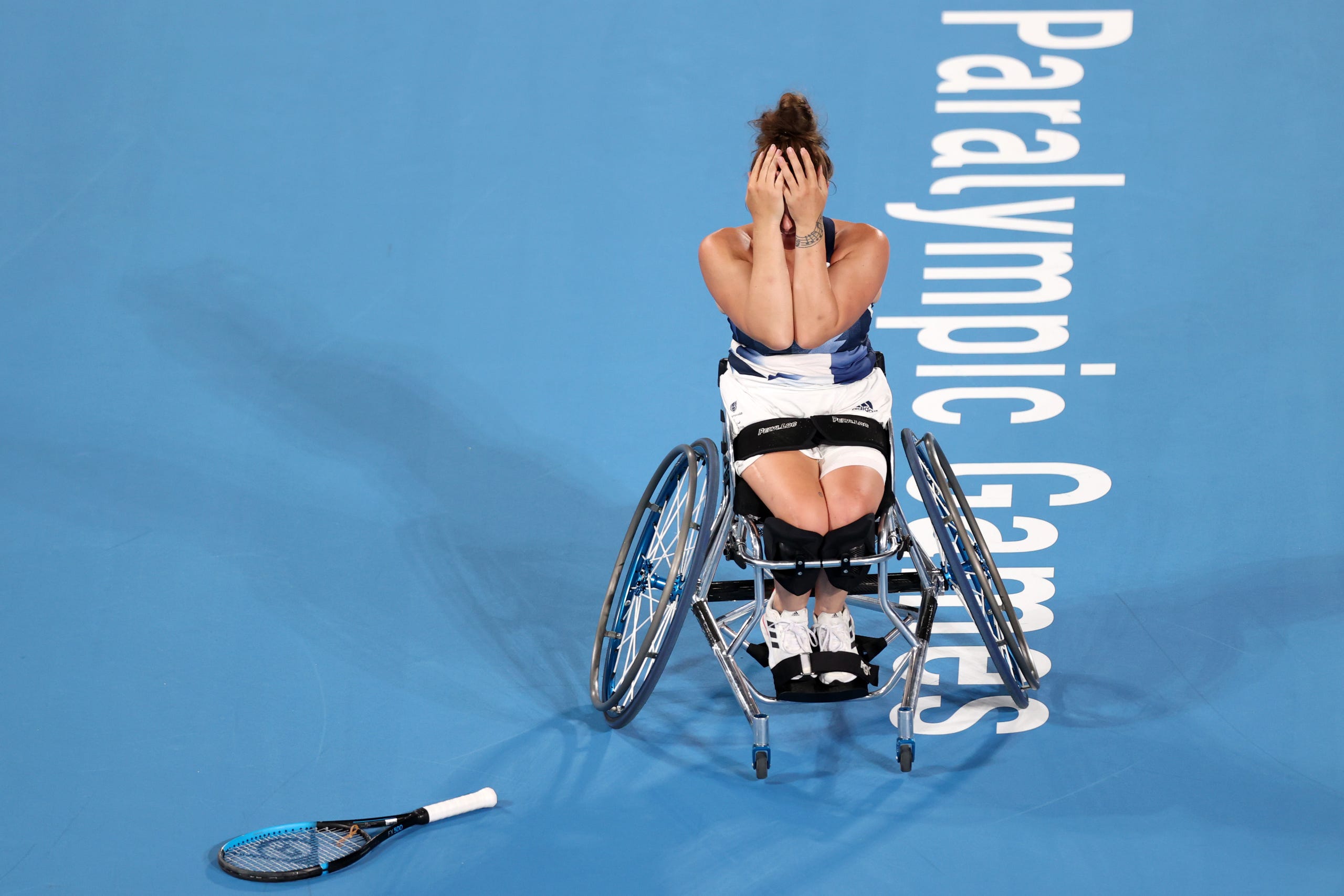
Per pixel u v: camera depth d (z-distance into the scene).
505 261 27.94
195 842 15.46
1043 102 31.50
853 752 16.97
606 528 21.72
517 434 23.77
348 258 28.00
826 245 17.47
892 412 23.39
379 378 25.00
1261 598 19.56
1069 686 18.05
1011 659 17.50
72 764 16.64
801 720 17.67
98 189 29.55
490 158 30.72
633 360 25.48
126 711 17.59
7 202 29.00
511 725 17.58
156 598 19.78
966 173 29.56
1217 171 29.20
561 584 20.48
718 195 29.53
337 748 17.06
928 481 15.74
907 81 32.41
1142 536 20.89
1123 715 17.45
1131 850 15.12
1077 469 22.28
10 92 31.95
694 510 16.42
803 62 33.16
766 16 34.72
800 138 16.09
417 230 28.72
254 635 19.12
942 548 15.66
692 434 23.70
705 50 33.72
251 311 26.56
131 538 21.02
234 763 16.73
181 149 30.77
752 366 17.14
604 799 16.16
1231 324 25.34
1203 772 16.38
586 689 18.34
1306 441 22.72
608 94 32.47
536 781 16.50
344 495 22.25
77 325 25.94
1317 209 28.02
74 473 22.41
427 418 24.11
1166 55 32.66
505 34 34.34
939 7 34.84
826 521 15.98
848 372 17.19
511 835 15.54
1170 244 27.34
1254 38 32.88
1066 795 16.03
